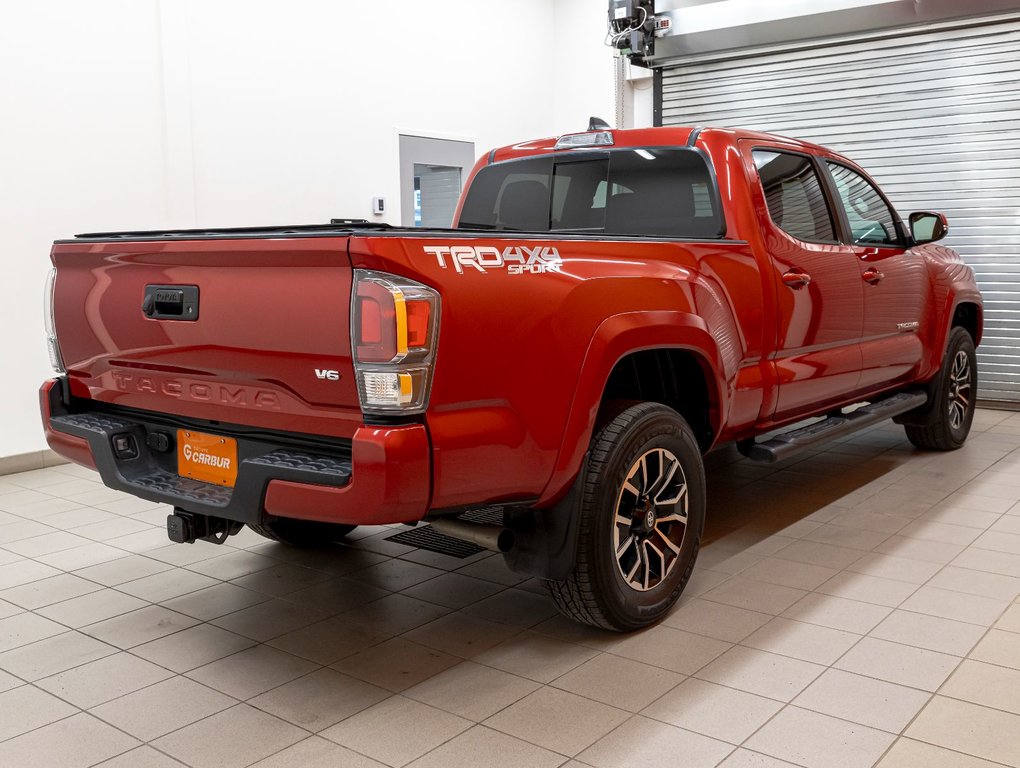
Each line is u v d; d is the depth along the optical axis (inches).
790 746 84.7
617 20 325.4
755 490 182.2
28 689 99.2
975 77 282.2
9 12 200.7
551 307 94.7
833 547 145.3
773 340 135.4
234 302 91.7
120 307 104.2
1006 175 280.5
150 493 101.1
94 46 216.4
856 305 160.4
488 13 328.8
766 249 134.3
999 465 201.2
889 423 253.0
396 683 99.3
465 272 86.4
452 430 85.9
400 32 294.5
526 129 353.1
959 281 204.8
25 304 208.7
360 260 80.7
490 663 104.1
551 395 94.9
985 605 119.6
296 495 86.3
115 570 139.2
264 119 255.8
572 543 101.0
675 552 115.2
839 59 306.0
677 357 124.0
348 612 121.0
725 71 330.6
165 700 96.3
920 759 82.0
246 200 253.1
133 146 226.4
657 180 140.6
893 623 114.0
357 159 284.0
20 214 206.4
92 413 115.1
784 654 105.1
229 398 96.1
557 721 90.1
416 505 84.8
